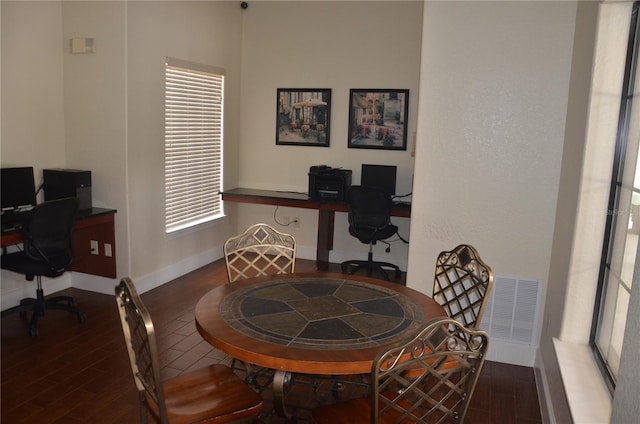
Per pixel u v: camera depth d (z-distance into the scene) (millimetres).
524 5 2990
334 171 5145
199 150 5141
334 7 5270
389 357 1629
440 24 3131
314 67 5418
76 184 3998
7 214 3654
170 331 3637
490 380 3062
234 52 5500
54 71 4117
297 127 5566
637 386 970
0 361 3117
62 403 2680
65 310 3770
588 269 2316
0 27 3656
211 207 5445
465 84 3139
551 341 2654
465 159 3195
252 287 2479
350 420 1873
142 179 4328
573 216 2373
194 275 4988
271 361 1745
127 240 4215
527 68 3031
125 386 2865
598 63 2201
